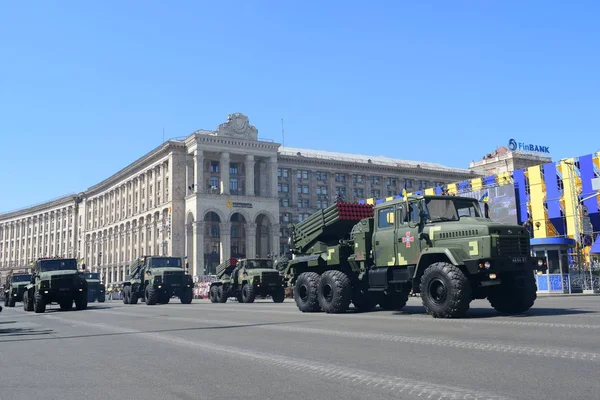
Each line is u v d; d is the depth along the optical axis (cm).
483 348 712
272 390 525
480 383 510
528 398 449
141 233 9719
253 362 696
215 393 521
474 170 10262
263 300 3834
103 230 11331
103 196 11581
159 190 9188
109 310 2455
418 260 1254
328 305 1527
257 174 9262
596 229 3928
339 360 677
